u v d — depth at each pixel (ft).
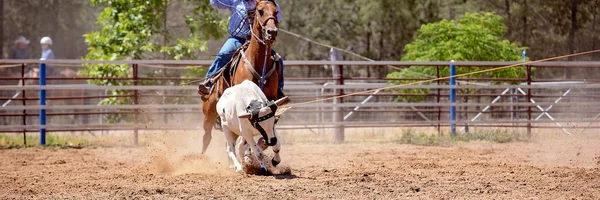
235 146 34.88
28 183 30.86
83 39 116.98
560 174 31.76
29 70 80.38
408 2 107.76
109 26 64.23
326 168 36.22
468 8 105.81
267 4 32.96
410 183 29.25
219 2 36.52
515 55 72.33
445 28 72.38
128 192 27.37
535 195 26.40
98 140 55.21
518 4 108.99
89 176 33.32
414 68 67.97
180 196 26.53
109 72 60.54
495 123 61.26
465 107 67.92
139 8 63.36
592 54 109.40
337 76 55.93
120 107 50.96
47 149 49.62
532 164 37.45
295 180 30.22
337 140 55.06
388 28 108.99
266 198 26.02
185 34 84.58
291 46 111.55
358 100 73.56
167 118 59.98
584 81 57.82
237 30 36.14
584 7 109.81
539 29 110.11
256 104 29.25
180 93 60.80
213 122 36.86
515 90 67.05
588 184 28.78
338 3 110.52
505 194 26.71
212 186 28.76
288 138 56.59
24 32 115.65
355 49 116.06
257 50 33.17
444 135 56.13
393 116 73.72
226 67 35.17
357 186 28.37
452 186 28.45
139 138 55.62
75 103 71.51
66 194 27.37
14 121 68.95
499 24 78.02
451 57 69.31
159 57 70.03
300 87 52.49
